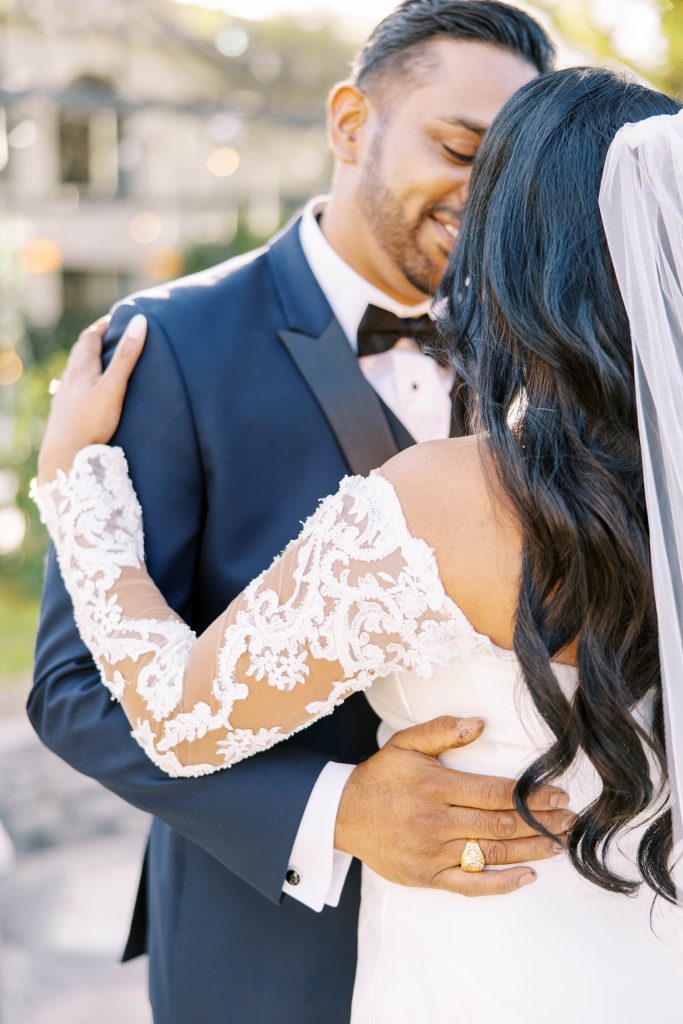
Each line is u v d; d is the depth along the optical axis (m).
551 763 1.08
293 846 1.27
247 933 1.53
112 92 9.63
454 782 1.16
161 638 1.28
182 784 1.31
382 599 1.06
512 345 1.08
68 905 3.35
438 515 1.06
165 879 1.63
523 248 1.08
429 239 1.63
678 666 1.04
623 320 1.05
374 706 1.32
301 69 9.81
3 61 9.16
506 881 1.16
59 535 1.42
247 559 1.52
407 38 1.61
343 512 1.10
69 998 2.90
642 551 1.03
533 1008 1.15
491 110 1.56
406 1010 1.25
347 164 1.69
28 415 6.34
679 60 2.11
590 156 1.08
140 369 1.50
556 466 1.03
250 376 1.54
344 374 1.57
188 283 1.62
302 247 1.67
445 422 1.67
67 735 1.43
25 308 7.50
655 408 1.03
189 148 10.42
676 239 1.02
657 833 1.13
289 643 1.09
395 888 1.28
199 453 1.51
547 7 2.16
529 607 1.04
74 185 10.37
